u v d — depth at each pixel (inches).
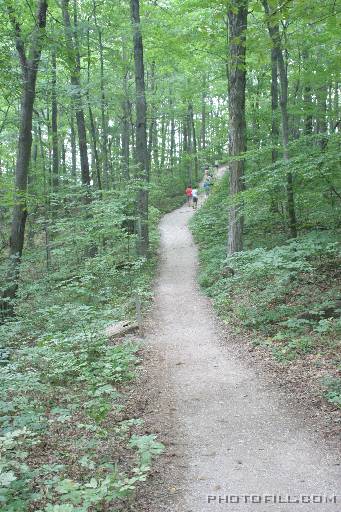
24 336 453.1
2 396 254.8
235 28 521.7
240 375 328.2
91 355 363.3
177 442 234.5
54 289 564.7
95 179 1165.7
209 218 933.2
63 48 518.0
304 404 265.6
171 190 1509.6
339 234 487.8
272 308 447.8
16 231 544.7
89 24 697.0
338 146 448.5
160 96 1019.9
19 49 498.0
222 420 258.5
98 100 774.5
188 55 740.7
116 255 706.2
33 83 523.2
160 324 493.4
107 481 161.6
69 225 645.9
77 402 284.5
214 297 562.6
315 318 392.5
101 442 231.0
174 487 191.9
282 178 484.7
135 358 368.8
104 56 815.1
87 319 411.2
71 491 157.9
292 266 394.0
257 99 812.6
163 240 1003.9
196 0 520.7
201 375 335.9
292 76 651.5
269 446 224.2
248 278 516.4
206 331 454.6
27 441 195.8
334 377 286.0
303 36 440.1
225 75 790.5
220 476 199.5
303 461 207.6
